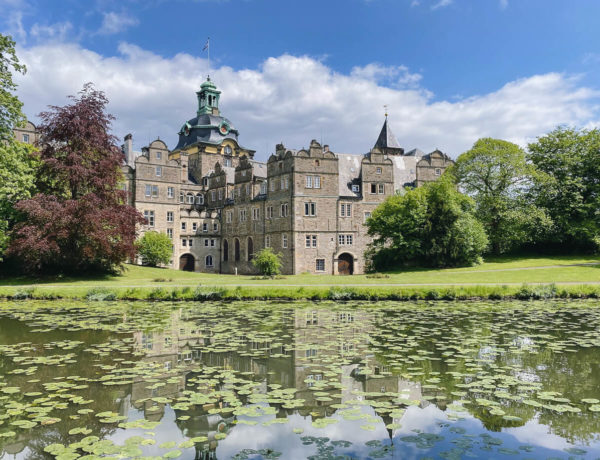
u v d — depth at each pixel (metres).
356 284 38.31
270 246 66.25
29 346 16.36
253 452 8.20
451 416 9.82
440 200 53.81
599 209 63.66
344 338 17.64
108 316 23.50
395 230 54.53
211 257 80.50
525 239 63.44
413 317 23.00
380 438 8.73
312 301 30.28
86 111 45.31
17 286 36.53
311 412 10.05
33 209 40.25
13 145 37.09
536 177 63.06
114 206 46.69
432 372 13.03
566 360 14.27
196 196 85.81
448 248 52.72
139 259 67.31
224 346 16.31
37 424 9.32
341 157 68.75
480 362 14.09
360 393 11.24
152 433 8.88
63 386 11.66
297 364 13.95
